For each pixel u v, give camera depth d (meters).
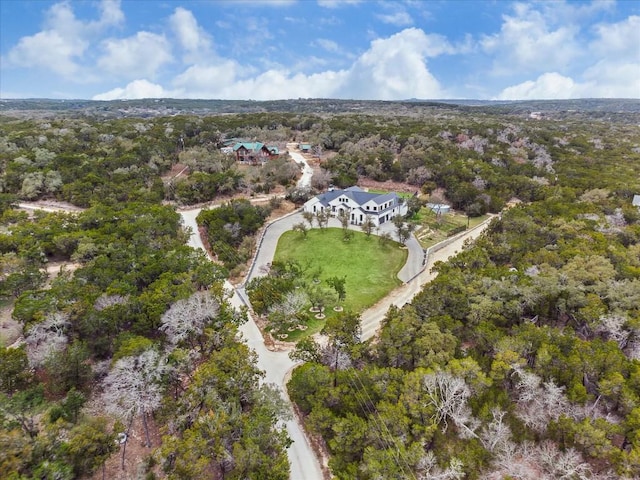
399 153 136.12
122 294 46.94
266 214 90.88
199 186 100.31
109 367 38.00
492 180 107.88
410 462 30.23
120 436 34.19
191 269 56.75
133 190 89.19
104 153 109.88
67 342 40.97
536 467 31.03
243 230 81.25
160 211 78.44
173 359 38.53
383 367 40.44
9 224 71.69
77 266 61.62
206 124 162.75
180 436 32.81
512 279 49.91
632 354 39.16
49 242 63.03
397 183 120.25
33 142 112.75
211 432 30.97
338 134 151.00
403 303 59.84
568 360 36.62
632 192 92.88
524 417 33.88
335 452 33.03
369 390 36.47
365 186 118.81
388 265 72.25
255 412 33.66
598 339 39.97
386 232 85.69
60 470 27.11
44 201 87.56
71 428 31.52
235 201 91.19
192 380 36.88
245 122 174.75
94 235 64.38
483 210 100.12
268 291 53.72
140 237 63.94
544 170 118.00
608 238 65.31
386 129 156.62
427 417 33.56
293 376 39.41
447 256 75.88
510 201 107.50
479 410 33.97
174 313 43.16
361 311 57.66
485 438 32.34
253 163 130.50
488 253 63.56
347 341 42.41
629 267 52.19
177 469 27.92
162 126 150.12
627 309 42.97
